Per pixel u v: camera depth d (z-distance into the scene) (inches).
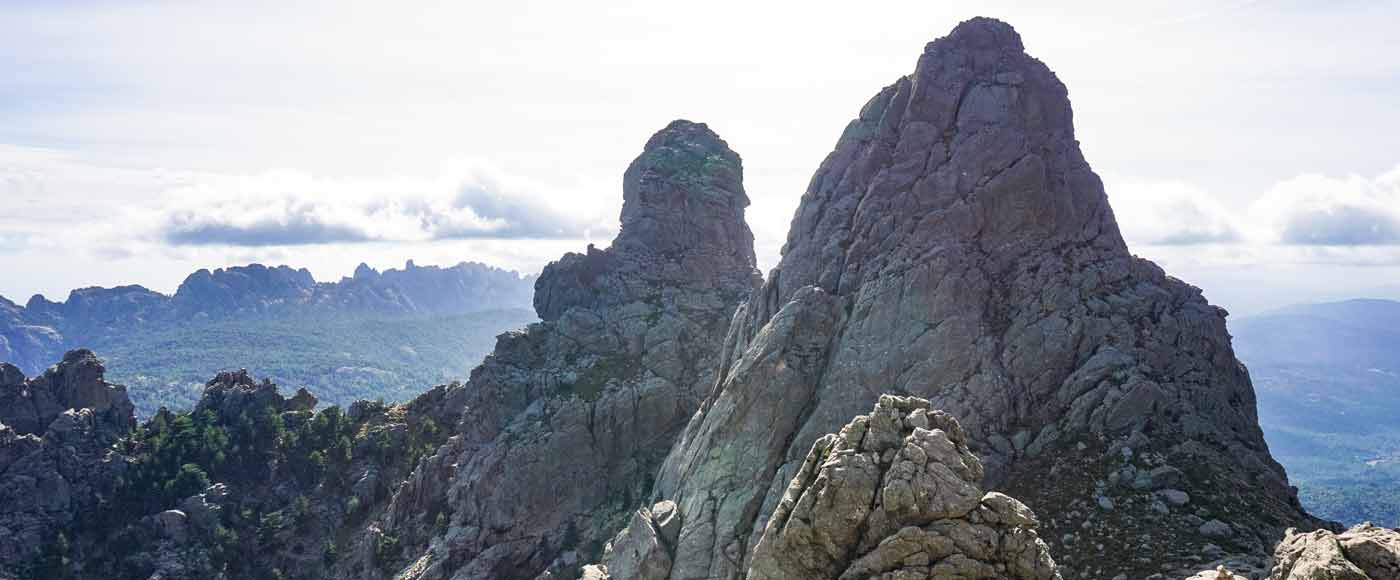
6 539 5871.1
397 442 6530.5
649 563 3811.5
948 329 3900.1
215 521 6092.5
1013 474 3599.9
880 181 4389.8
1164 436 3590.1
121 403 6865.2
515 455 5221.5
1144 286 4067.4
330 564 5861.2
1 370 6633.9
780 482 3794.3
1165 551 3139.8
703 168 6476.4
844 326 4114.2
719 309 6013.8
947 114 4421.8
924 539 2068.2
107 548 5989.2
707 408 4566.9
